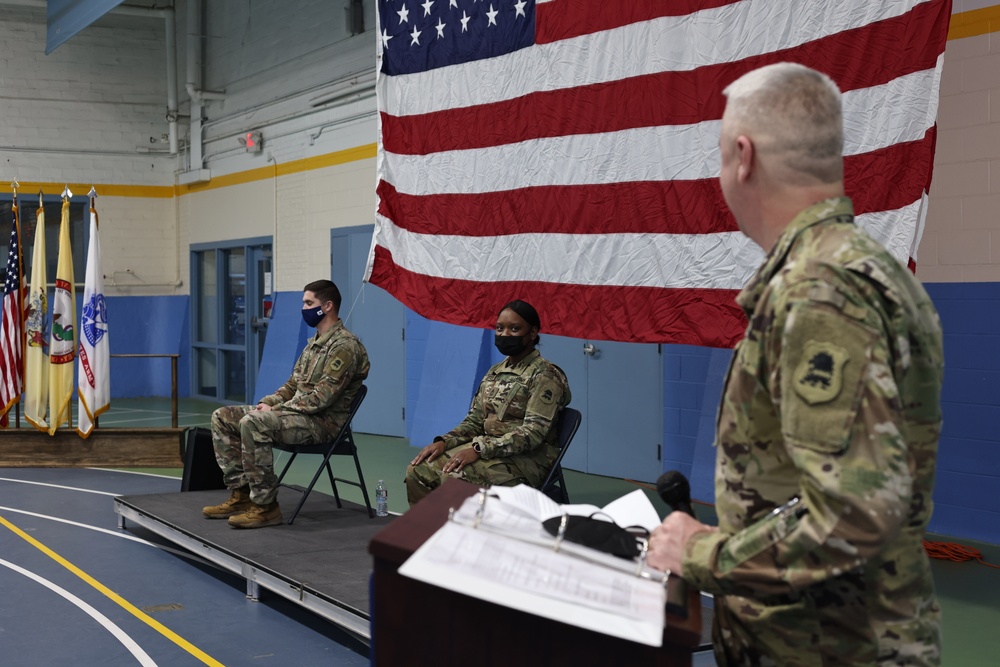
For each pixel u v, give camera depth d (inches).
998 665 139.8
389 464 321.7
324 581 155.0
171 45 537.0
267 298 479.5
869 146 138.8
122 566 201.9
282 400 215.9
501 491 58.6
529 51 184.1
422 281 201.9
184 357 549.0
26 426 369.1
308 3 430.6
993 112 205.5
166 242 558.6
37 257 333.7
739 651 52.1
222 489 248.5
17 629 160.7
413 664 50.0
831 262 45.1
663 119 164.4
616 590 45.9
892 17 136.7
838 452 42.3
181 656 148.0
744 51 153.8
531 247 184.1
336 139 413.7
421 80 203.8
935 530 216.8
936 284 216.1
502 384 180.2
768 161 49.6
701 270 159.6
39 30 523.5
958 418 212.5
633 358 287.3
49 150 528.4
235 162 494.0
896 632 47.2
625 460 290.8
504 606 48.7
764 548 44.9
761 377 47.7
